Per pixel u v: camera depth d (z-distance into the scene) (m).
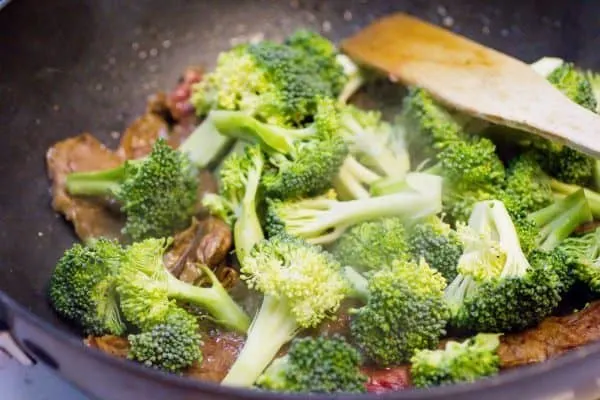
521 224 0.56
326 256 0.54
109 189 0.60
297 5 0.70
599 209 0.58
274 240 0.54
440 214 0.58
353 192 0.59
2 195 0.59
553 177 0.59
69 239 0.60
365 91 0.65
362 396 0.44
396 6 0.70
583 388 0.47
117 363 0.46
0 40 0.60
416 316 0.52
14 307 0.48
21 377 0.56
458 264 0.54
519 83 0.60
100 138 0.65
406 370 0.52
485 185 0.58
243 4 0.70
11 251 0.58
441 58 0.63
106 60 0.66
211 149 0.61
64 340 0.47
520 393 0.46
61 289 0.55
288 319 0.52
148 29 0.67
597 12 0.65
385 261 0.55
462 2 0.69
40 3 0.61
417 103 0.60
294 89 0.61
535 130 0.58
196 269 0.56
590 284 0.54
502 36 0.68
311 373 0.49
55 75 0.63
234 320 0.55
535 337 0.52
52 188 0.61
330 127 0.59
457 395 0.45
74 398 0.56
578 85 0.61
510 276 0.53
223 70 0.62
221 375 0.53
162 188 0.58
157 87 0.67
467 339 0.52
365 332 0.52
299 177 0.57
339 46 0.67
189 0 0.68
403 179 0.58
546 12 0.67
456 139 0.59
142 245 0.55
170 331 0.52
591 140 0.57
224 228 0.58
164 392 0.46
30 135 0.62
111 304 0.55
